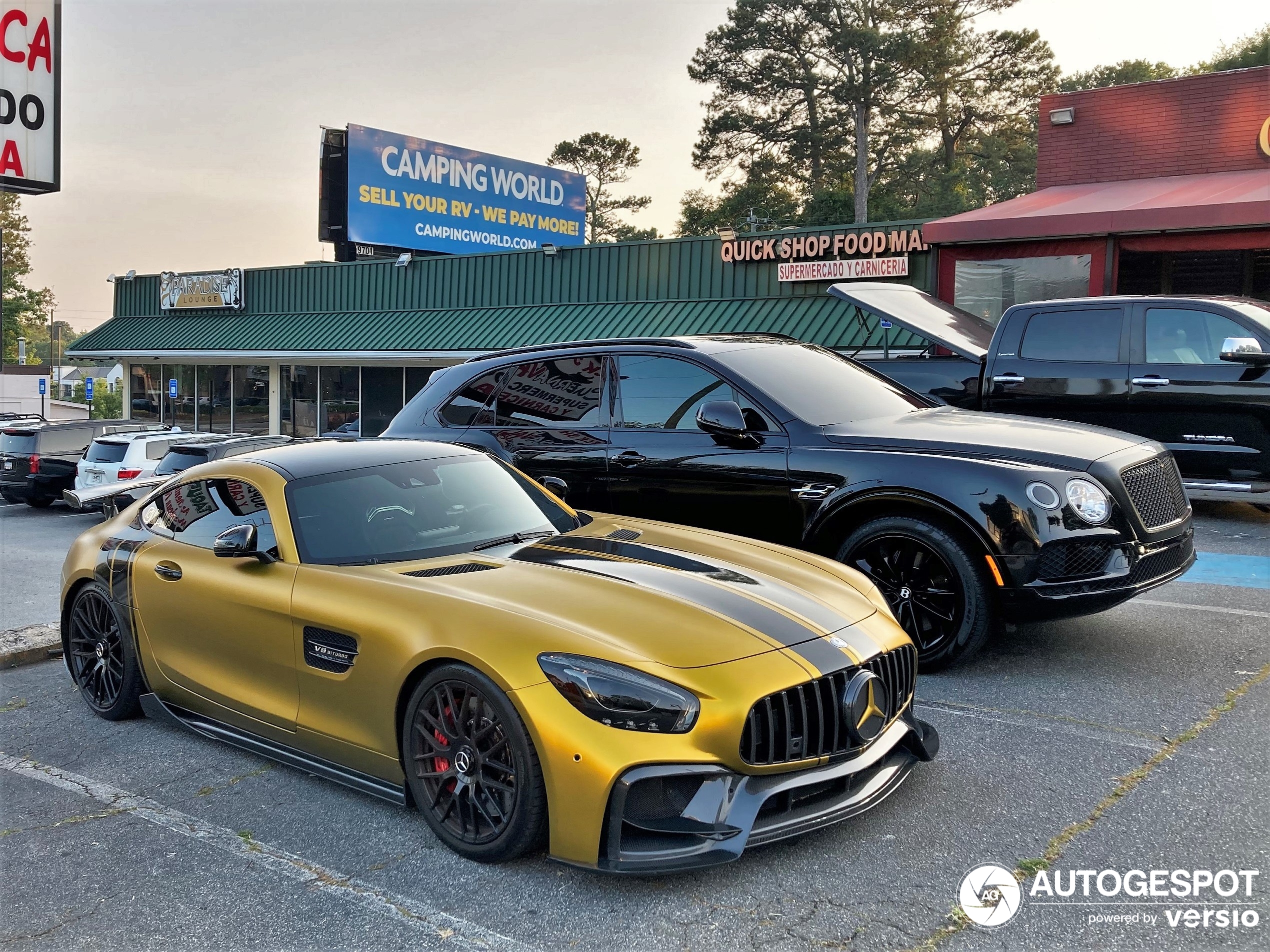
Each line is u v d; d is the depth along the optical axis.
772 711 3.09
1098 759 3.89
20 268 77.62
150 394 34.09
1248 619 5.80
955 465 4.88
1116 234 14.98
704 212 49.00
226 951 2.86
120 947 2.90
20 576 10.29
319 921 3.00
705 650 3.15
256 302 30.70
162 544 4.67
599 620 3.28
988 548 4.71
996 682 4.84
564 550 4.07
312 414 29.39
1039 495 4.67
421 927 2.94
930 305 10.28
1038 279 16.00
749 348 6.11
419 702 3.41
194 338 31.23
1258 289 17.27
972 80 46.53
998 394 9.43
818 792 3.23
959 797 3.61
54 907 3.14
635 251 22.14
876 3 45.41
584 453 6.12
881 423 5.49
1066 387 9.04
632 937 2.84
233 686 4.20
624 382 6.16
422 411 7.02
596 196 66.06
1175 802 3.50
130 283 34.62
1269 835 3.25
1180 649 5.25
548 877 3.20
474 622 3.32
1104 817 3.42
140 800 3.95
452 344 24.56
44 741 4.68
